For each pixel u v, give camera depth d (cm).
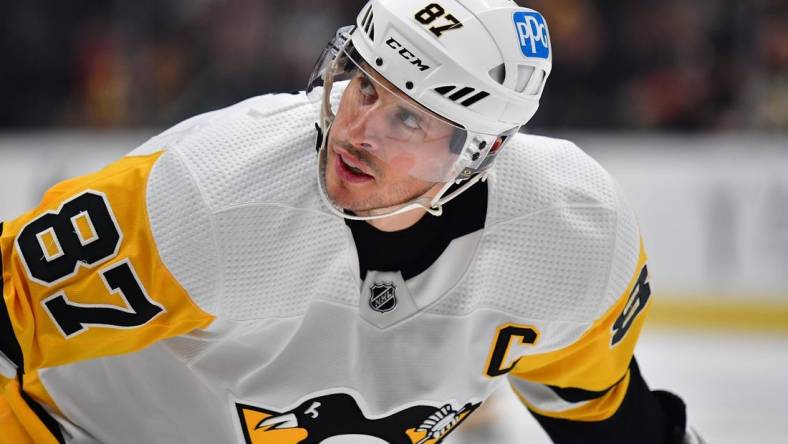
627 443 530
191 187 421
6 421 486
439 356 459
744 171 1573
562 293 460
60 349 429
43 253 414
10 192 1550
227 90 1777
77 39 1819
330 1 1834
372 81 421
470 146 430
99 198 418
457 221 446
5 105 1797
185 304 427
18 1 1800
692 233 1580
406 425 482
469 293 452
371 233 436
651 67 1783
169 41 1803
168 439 500
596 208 467
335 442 484
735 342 1488
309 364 456
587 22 1792
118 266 416
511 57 430
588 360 487
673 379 1279
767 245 1559
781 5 1750
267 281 430
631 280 479
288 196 430
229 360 462
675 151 1614
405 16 420
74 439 503
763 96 1739
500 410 1083
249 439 485
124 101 1786
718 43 1775
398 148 420
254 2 1802
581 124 1772
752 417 1116
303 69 1797
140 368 483
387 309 446
